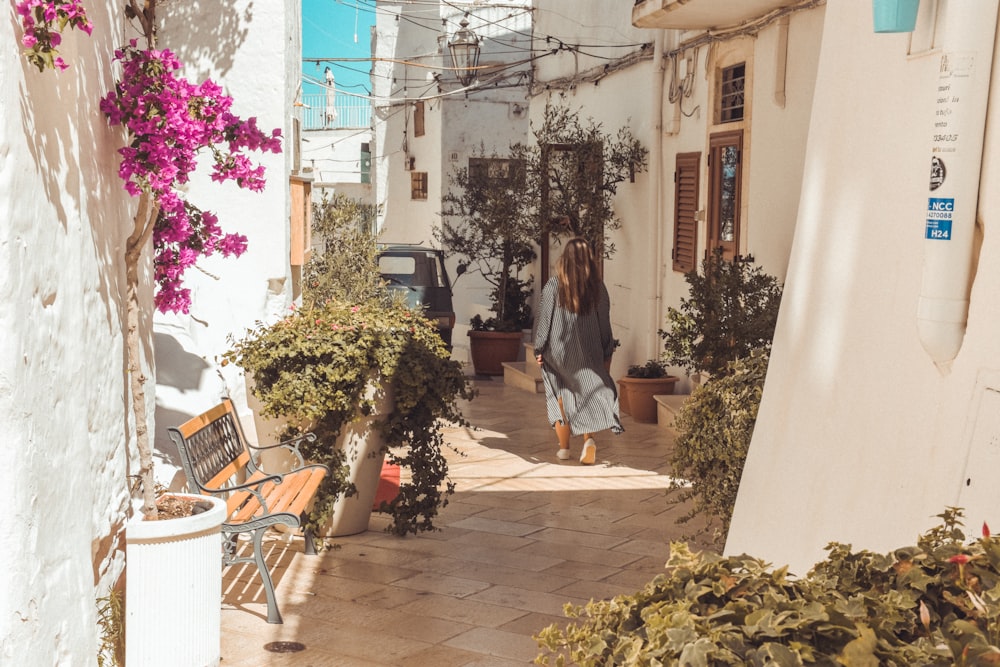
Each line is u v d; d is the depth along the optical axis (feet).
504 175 52.24
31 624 10.44
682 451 18.76
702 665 5.97
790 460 12.91
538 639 7.43
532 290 55.57
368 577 19.60
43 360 11.05
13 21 10.14
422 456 22.04
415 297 49.14
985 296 9.41
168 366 23.30
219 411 19.17
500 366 50.29
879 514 10.68
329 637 16.56
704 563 7.20
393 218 90.53
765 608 6.46
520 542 22.08
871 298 11.55
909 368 10.58
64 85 12.10
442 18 75.66
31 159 10.71
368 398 20.92
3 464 10.07
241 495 18.88
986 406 9.17
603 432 35.01
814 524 12.00
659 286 39.24
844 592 7.07
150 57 14.08
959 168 9.54
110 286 14.53
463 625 17.15
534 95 57.26
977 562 6.74
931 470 9.90
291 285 29.89
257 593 18.62
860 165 12.04
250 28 27.68
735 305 28.48
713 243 34.22
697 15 30.94
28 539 10.37
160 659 13.92
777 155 29.43
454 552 21.29
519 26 75.51
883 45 11.66
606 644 6.77
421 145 81.35
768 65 29.86
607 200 44.21
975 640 5.79
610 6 44.55
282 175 28.22
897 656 5.93
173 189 16.62
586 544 21.98
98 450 13.80
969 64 9.42
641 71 41.09
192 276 27.73
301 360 20.63
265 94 27.86
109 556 14.47
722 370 26.04
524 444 33.17
